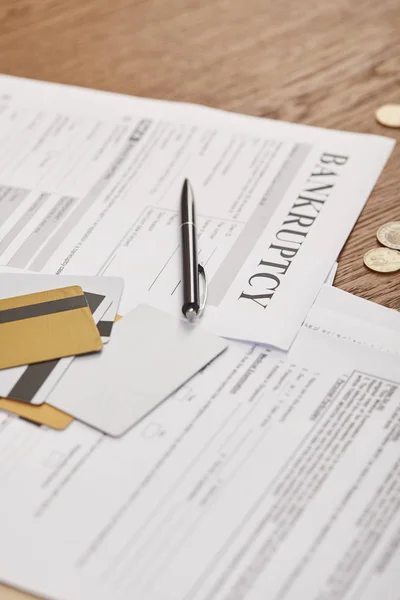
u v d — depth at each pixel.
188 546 0.45
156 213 0.67
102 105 0.79
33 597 0.44
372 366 0.54
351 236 0.64
